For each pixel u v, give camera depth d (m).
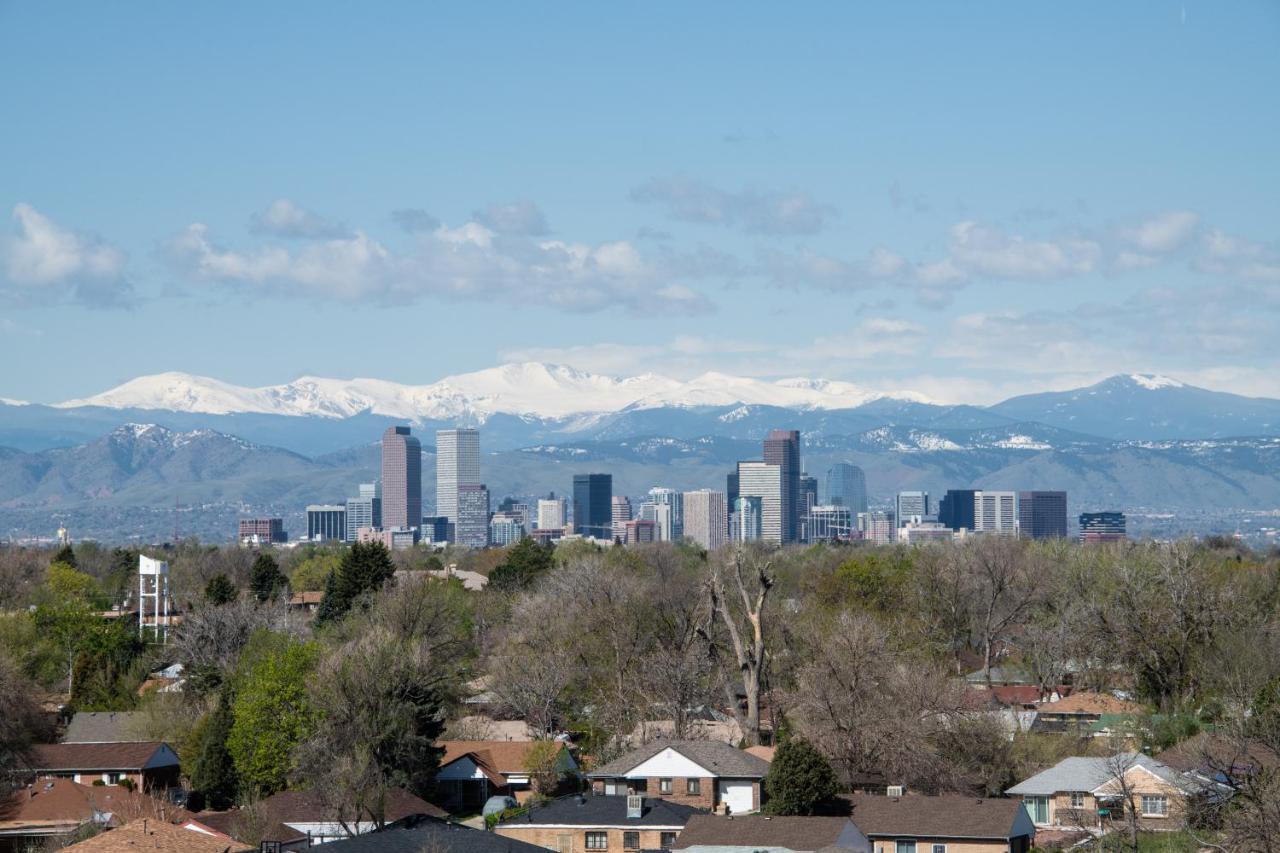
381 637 159.62
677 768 138.12
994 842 117.94
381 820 131.25
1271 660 157.12
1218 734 112.25
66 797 143.62
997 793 139.88
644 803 130.38
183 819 134.50
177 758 164.50
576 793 152.38
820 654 158.62
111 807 140.38
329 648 167.12
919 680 147.75
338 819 127.69
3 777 148.75
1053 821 131.12
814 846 115.75
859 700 144.38
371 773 137.88
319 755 140.38
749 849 116.69
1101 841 115.31
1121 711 166.25
